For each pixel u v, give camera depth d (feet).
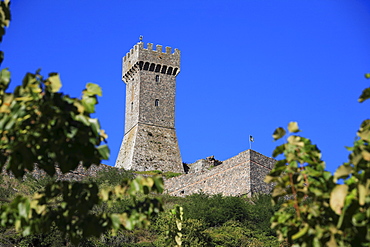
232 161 239.91
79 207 38.34
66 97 36.40
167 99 301.63
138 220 38.99
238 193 231.50
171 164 285.64
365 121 37.86
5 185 198.59
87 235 38.22
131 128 297.12
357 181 35.12
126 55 313.53
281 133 40.01
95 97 37.14
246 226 198.59
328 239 35.35
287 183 38.75
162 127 295.89
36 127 35.27
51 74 35.99
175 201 225.15
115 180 239.50
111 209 177.68
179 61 308.19
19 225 37.63
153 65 302.45
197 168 283.79
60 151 36.09
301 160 38.99
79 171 235.40
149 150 285.43
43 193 39.24
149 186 38.88
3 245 144.05
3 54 38.47
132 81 306.55
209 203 212.02
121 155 294.05
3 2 40.14
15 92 35.04
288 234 37.58
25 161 35.29
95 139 36.40
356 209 33.91
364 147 34.47
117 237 169.27
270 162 242.78
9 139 35.68
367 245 34.42
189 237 168.86
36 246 147.64
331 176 37.60
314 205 37.04
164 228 171.22
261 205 209.97
